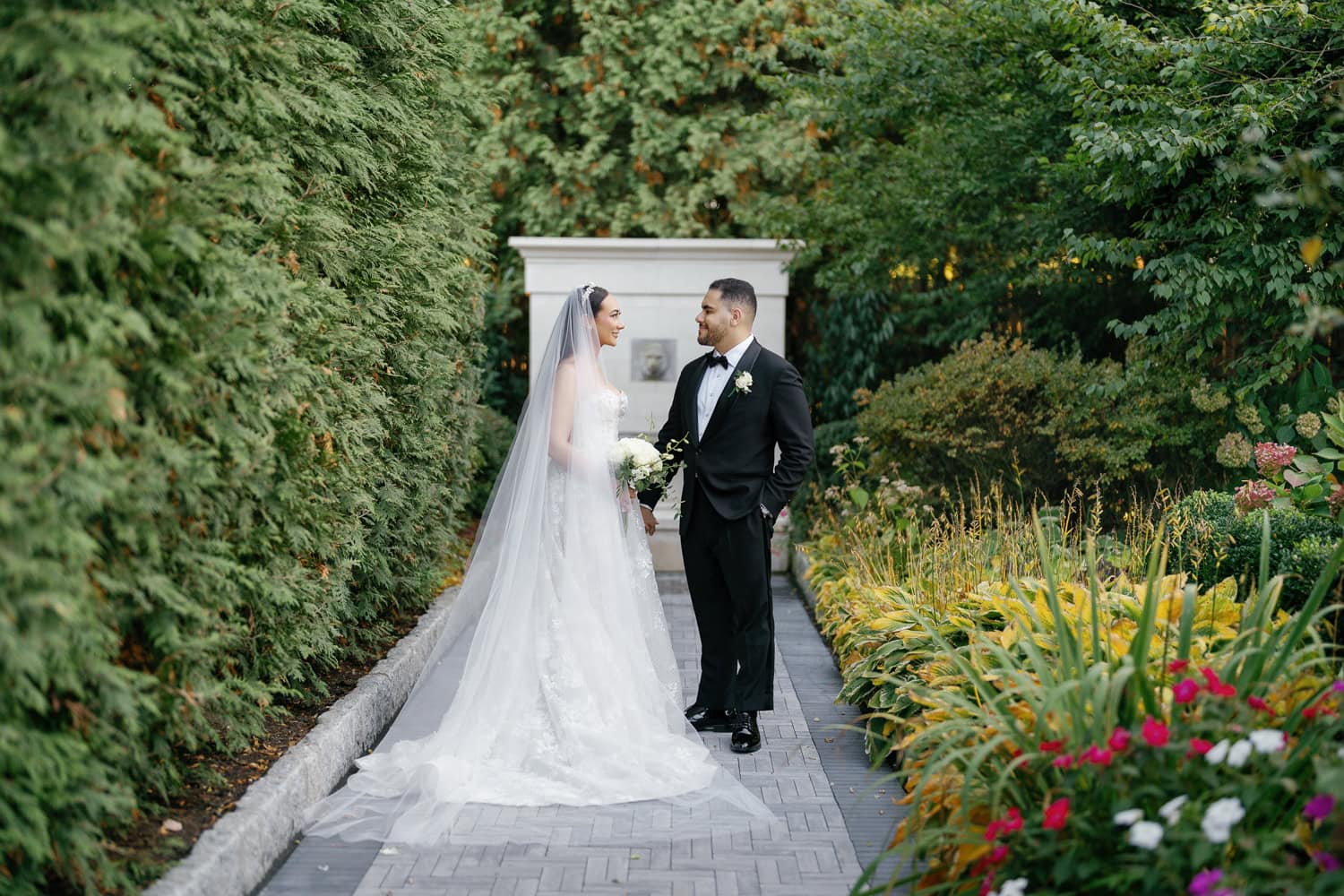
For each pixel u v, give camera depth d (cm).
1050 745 265
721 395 467
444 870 328
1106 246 648
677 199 1088
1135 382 684
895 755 426
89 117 246
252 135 366
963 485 775
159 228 274
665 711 445
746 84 1120
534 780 398
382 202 509
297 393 355
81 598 243
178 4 293
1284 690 279
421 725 432
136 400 281
